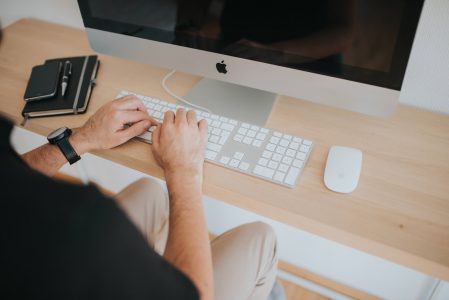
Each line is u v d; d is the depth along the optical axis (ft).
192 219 2.05
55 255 1.14
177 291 1.42
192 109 2.73
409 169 2.36
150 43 2.87
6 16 4.39
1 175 1.23
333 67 2.33
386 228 2.06
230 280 2.51
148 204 2.97
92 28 3.03
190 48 2.74
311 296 4.31
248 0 2.32
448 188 2.24
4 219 1.17
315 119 2.72
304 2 2.18
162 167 2.42
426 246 1.97
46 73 3.11
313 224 2.13
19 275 1.15
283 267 4.64
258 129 2.55
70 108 2.84
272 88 2.62
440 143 2.52
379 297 4.25
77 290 1.16
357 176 2.27
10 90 3.14
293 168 2.33
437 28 2.45
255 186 2.29
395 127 2.64
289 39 2.37
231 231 2.78
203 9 2.51
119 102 2.60
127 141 2.60
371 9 2.04
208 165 2.41
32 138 5.23
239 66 2.63
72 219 1.16
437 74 2.65
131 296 1.26
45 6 3.99
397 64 2.13
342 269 4.24
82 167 4.89
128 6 2.77
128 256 1.25
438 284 3.33
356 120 2.70
